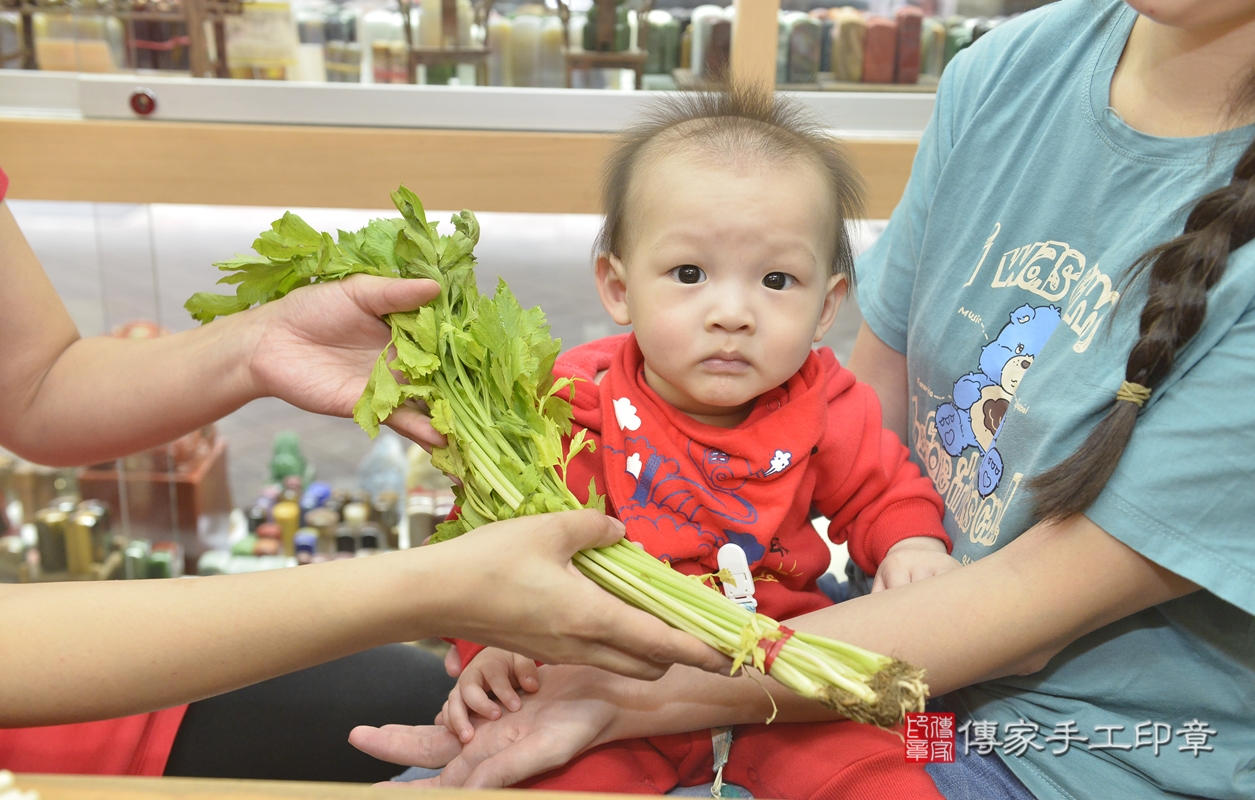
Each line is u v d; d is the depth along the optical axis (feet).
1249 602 2.29
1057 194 2.91
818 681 2.21
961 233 3.22
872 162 5.49
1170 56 2.65
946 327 3.19
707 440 2.99
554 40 5.94
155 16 5.71
